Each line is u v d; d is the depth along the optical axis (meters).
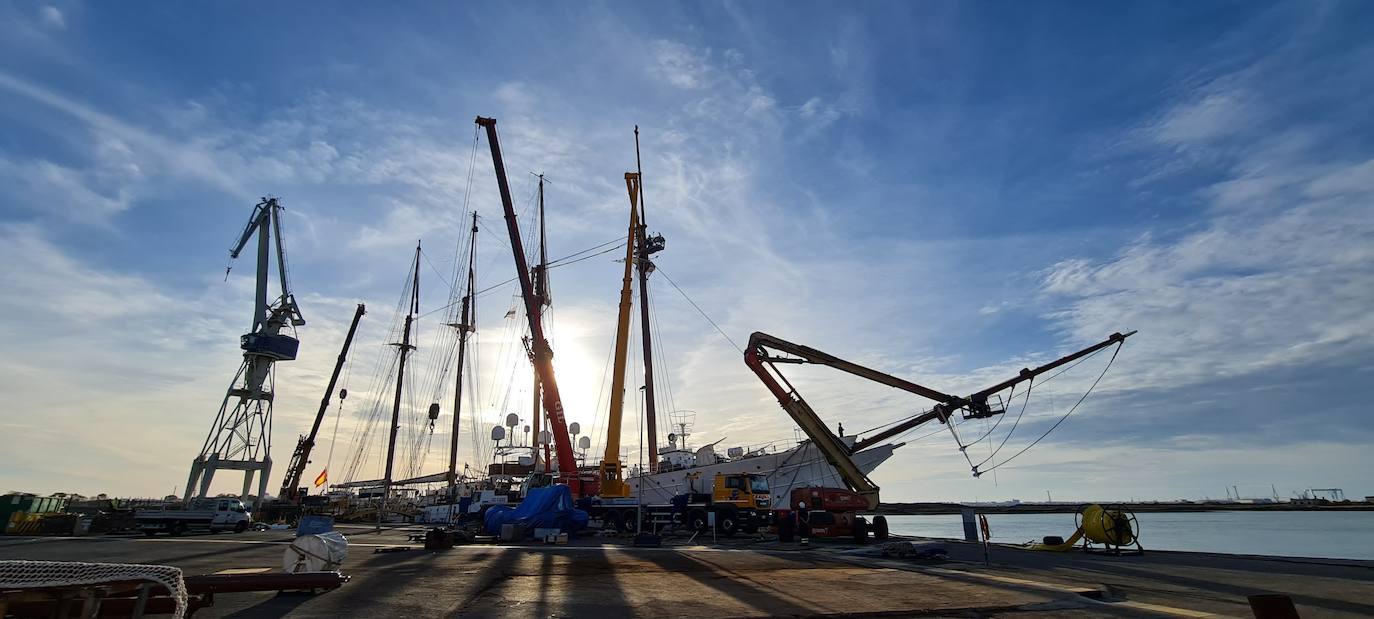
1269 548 39.00
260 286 64.69
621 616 11.10
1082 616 11.34
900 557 21.62
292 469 75.69
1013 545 29.28
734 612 11.49
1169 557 22.78
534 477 39.44
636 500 36.59
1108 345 36.69
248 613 11.25
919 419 38.97
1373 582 16.14
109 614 7.62
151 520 38.41
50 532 37.81
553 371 45.50
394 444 62.59
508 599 12.80
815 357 39.47
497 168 49.59
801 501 32.75
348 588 14.12
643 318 65.44
